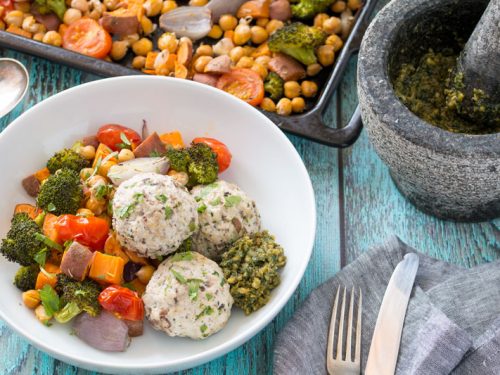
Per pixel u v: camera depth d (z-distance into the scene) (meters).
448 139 0.56
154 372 0.55
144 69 0.77
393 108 0.58
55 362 0.62
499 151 0.55
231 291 0.59
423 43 0.67
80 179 0.64
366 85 0.59
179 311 0.56
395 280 0.61
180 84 0.67
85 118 0.67
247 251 0.60
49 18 0.78
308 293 0.66
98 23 0.77
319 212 0.70
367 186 0.72
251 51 0.78
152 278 0.58
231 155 0.67
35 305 0.58
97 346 0.57
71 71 0.78
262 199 0.66
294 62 0.75
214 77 0.75
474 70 0.60
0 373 0.61
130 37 0.77
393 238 0.64
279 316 0.65
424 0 0.63
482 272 0.62
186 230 0.59
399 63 0.66
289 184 0.65
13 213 0.64
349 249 0.69
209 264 0.59
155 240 0.58
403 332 0.59
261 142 0.67
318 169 0.73
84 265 0.58
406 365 0.57
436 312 0.59
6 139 0.64
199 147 0.65
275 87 0.75
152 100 0.68
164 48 0.76
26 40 0.74
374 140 0.61
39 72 0.78
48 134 0.66
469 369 0.57
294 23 0.77
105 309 0.57
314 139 0.70
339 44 0.77
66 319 0.57
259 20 0.80
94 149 0.67
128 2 0.79
